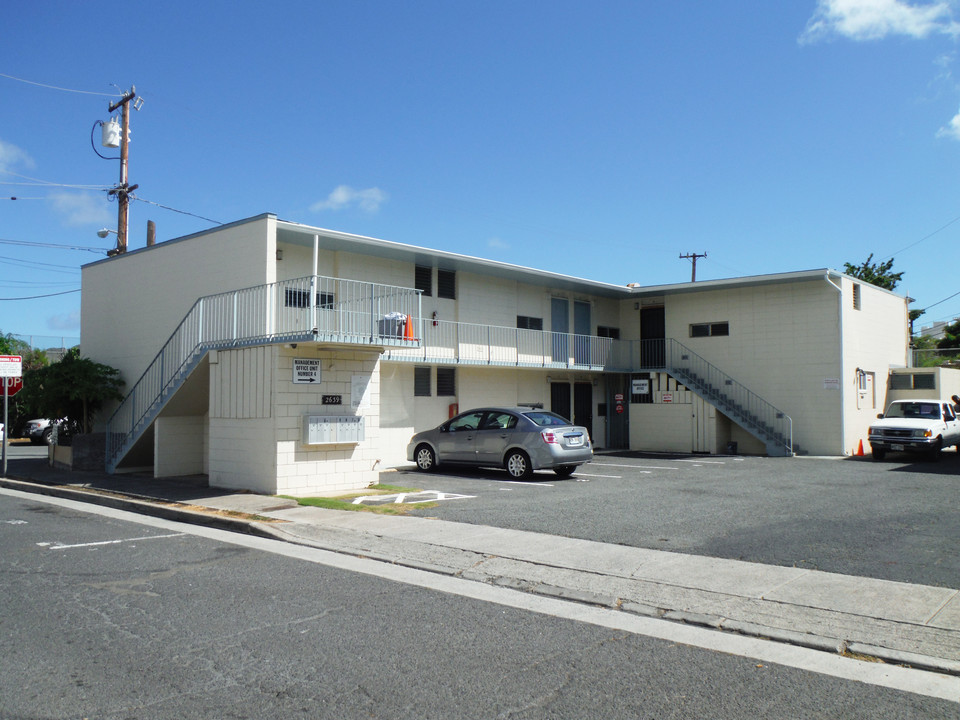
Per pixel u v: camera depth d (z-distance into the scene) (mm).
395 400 20062
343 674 5000
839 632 5758
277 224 15695
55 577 7625
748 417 23922
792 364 23734
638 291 26250
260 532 10062
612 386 27719
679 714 4383
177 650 5461
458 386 21969
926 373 25703
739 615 6223
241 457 13805
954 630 5711
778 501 12406
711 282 24641
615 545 8836
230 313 14492
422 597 6938
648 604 6594
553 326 25609
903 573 7410
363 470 14430
